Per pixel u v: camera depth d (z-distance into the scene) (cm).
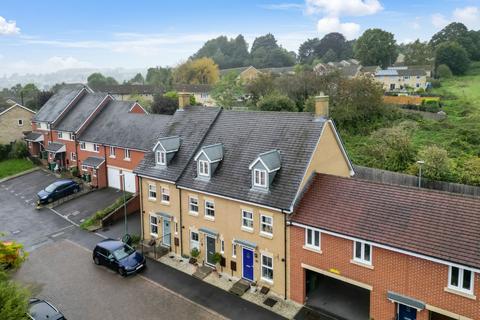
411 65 11156
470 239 1688
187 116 3181
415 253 1736
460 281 1662
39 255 2944
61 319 1959
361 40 11744
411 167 3872
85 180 4772
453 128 5228
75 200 4200
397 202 1988
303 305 2178
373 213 1984
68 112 5412
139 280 2522
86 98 5453
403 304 1811
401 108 6325
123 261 2594
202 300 2278
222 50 18362
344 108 5378
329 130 2503
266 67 15238
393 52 11450
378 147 4325
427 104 6638
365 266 1925
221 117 2984
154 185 2917
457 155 4231
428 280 1739
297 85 6072
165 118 4375
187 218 2711
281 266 2239
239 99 7744
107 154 4519
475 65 11206
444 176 3631
